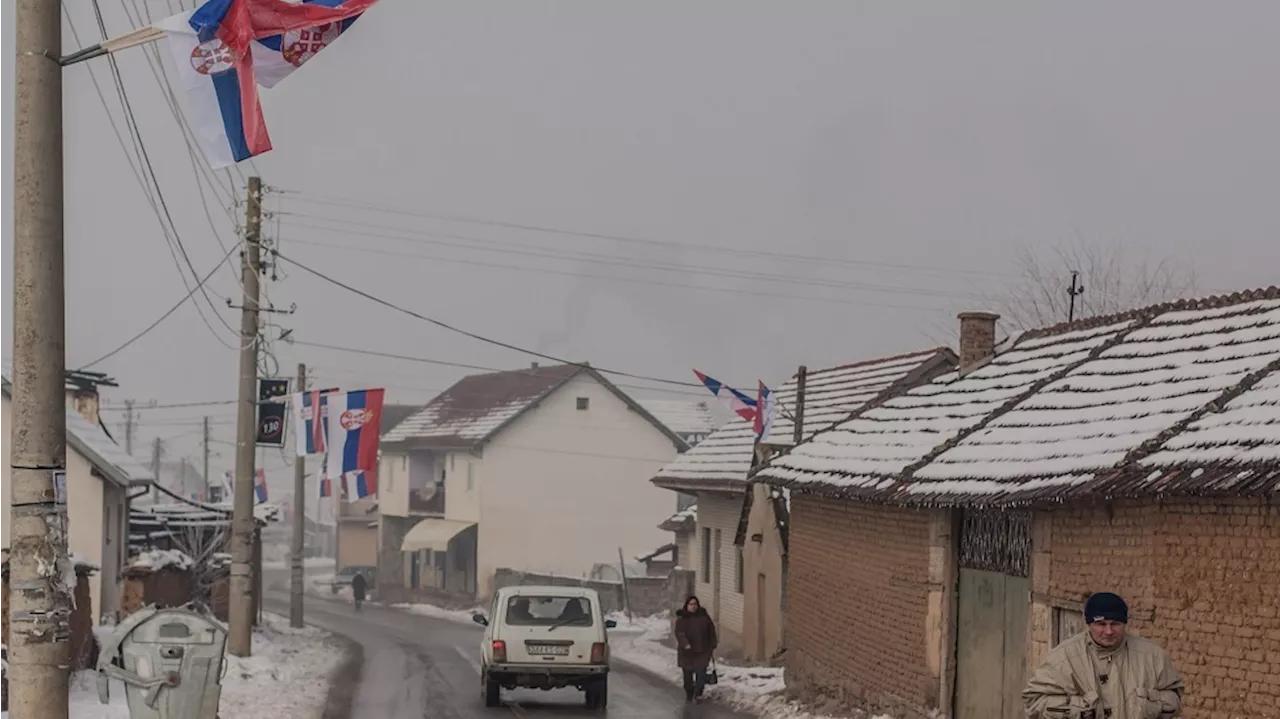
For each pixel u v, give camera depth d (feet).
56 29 29.27
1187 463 36.78
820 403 100.27
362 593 183.52
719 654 108.37
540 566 196.13
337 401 91.66
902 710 54.60
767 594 92.48
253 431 86.43
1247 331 45.14
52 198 29.07
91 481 95.40
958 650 51.37
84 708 56.75
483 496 194.90
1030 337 62.34
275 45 30.53
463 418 209.05
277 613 168.35
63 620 29.07
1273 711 34.22
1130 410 44.04
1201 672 36.58
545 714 65.51
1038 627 44.60
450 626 152.35
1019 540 46.83
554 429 198.29
